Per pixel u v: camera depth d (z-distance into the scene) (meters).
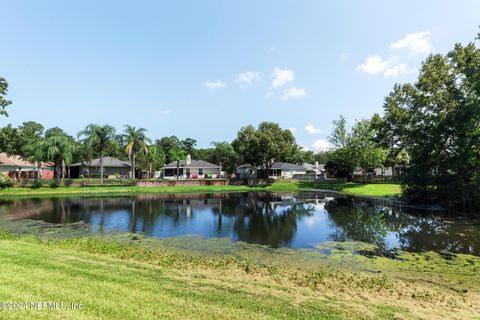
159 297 5.64
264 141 55.72
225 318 4.88
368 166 58.16
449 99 25.91
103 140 44.41
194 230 15.38
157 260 9.34
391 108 33.22
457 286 7.77
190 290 6.14
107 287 6.00
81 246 11.09
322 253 11.08
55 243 11.53
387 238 13.79
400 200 29.47
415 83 29.47
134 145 49.00
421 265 9.63
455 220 18.69
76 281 6.26
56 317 4.58
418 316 5.49
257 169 69.62
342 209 24.12
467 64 24.42
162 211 22.52
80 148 43.53
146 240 12.93
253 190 47.84
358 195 37.47
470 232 15.12
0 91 31.08
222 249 11.51
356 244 12.60
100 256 9.24
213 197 35.19
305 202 29.52
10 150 53.22
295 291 6.62
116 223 17.17
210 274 7.86
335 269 9.07
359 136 53.88
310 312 5.31
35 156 40.00
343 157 56.12
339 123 57.66
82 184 41.53
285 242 12.91
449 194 22.86
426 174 24.95
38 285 5.86
